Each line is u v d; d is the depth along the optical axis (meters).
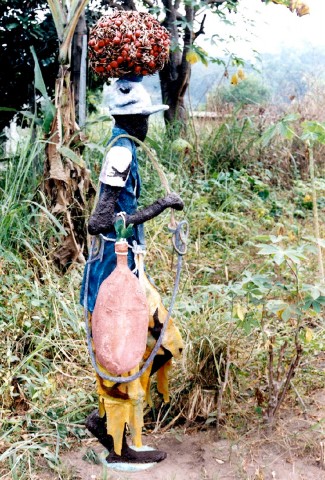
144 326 2.87
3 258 4.71
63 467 3.06
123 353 2.83
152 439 3.39
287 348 3.92
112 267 2.99
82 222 5.34
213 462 3.16
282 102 9.87
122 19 2.83
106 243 2.98
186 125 8.62
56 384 3.84
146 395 3.28
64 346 4.10
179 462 3.18
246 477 3.01
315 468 3.11
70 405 3.60
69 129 5.26
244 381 3.70
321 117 9.43
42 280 4.87
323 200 8.02
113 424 3.00
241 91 10.35
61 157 5.25
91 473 3.08
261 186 7.76
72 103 5.27
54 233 5.13
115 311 2.83
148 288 3.06
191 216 6.39
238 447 3.27
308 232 6.69
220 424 3.46
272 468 3.10
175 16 8.48
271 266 5.21
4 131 8.57
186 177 7.08
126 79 2.93
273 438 3.33
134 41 2.79
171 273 5.28
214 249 6.11
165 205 2.96
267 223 6.93
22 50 7.94
